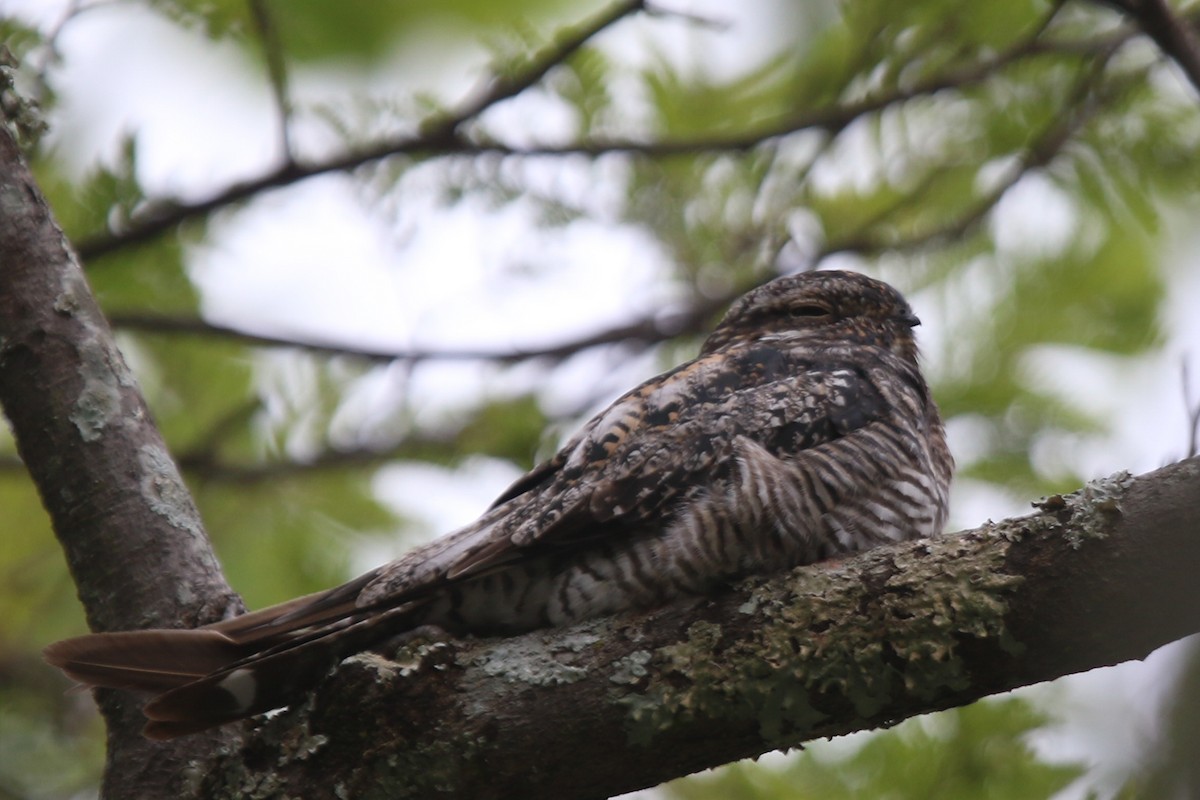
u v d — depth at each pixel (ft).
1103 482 19.49
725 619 20.56
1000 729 26.84
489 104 31.45
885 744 27.25
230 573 34.91
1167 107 32.17
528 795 20.71
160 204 31.42
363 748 20.68
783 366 26.21
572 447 25.11
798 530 23.41
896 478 24.52
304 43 34.78
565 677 20.53
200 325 33.19
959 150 33.94
